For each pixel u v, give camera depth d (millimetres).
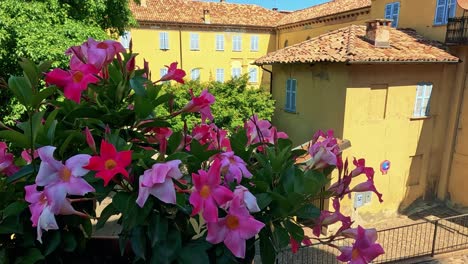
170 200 1212
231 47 29391
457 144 12906
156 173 1204
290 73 14633
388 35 11695
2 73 10062
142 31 26656
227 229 1311
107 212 1458
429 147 13055
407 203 13148
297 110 14188
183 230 1515
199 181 1256
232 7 30844
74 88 1434
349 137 11477
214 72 29234
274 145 1805
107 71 1678
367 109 11539
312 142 1934
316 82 12734
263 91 17000
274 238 1517
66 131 1501
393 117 12008
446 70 12477
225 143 1878
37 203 1254
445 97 12789
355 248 1543
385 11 15578
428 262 9422
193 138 1674
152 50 27188
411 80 11984
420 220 12508
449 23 12164
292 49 14391
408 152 12641
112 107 1719
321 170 1706
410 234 11406
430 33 13312
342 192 1706
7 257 1417
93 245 1858
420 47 12062
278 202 1521
